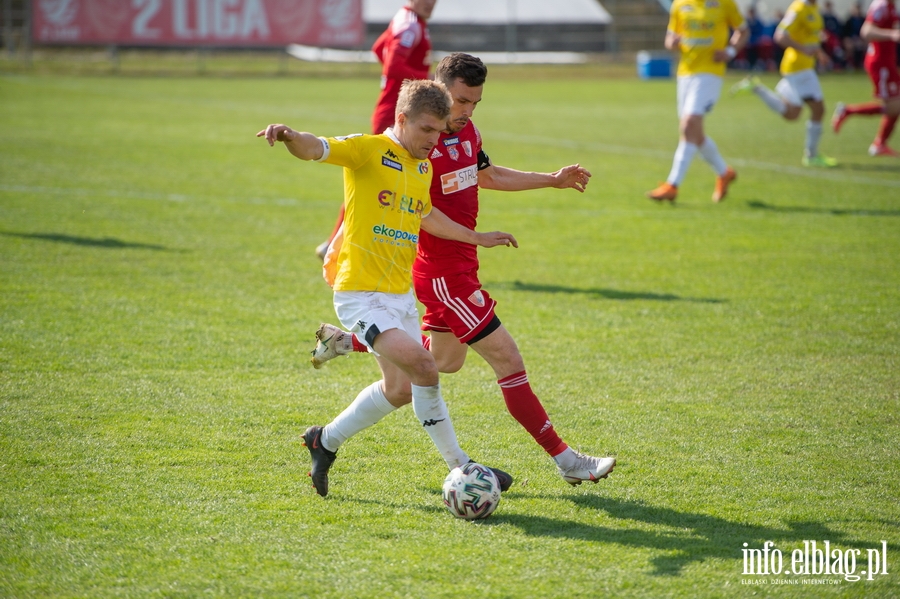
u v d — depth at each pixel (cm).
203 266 2969
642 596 1127
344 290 1389
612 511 1395
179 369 2027
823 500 1441
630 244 3447
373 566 1193
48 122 6731
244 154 5588
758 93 5284
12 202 3844
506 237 1449
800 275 2994
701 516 1377
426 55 3069
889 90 5625
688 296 2744
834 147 6322
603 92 10912
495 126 7412
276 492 1436
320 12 12306
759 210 4103
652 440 1695
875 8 5525
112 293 2608
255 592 1123
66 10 11638
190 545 1244
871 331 2405
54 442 1605
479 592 1130
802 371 2100
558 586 1148
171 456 1565
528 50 14738
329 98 9388
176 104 8469
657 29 15138
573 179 1634
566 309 2600
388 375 1412
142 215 3728
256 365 2077
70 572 1165
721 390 1973
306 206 4066
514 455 1625
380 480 1497
